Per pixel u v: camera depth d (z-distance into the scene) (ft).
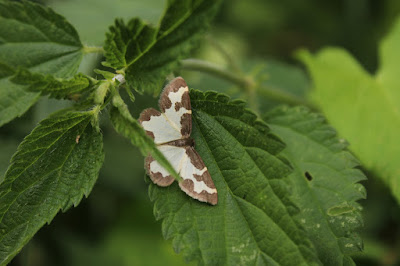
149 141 0.55
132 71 0.59
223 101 0.60
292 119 0.66
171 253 0.83
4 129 0.74
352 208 0.62
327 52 0.80
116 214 0.85
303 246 0.58
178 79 0.60
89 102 0.58
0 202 0.58
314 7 1.11
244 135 0.60
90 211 0.84
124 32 0.57
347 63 0.79
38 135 0.58
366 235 0.83
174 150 0.60
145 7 0.80
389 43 0.78
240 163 0.60
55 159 0.59
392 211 0.83
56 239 0.82
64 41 0.60
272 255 0.59
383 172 0.70
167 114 0.60
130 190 0.83
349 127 0.72
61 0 0.80
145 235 0.84
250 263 0.59
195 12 0.56
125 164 0.84
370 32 1.05
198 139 0.61
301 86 0.98
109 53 0.58
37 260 0.81
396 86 0.76
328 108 0.74
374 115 0.73
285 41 1.13
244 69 1.01
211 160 0.60
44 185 0.59
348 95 0.75
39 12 0.59
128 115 0.57
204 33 0.57
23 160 0.58
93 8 0.79
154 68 0.58
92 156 0.59
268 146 0.60
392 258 0.80
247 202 0.60
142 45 0.58
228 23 1.12
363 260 0.81
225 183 0.60
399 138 0.71
